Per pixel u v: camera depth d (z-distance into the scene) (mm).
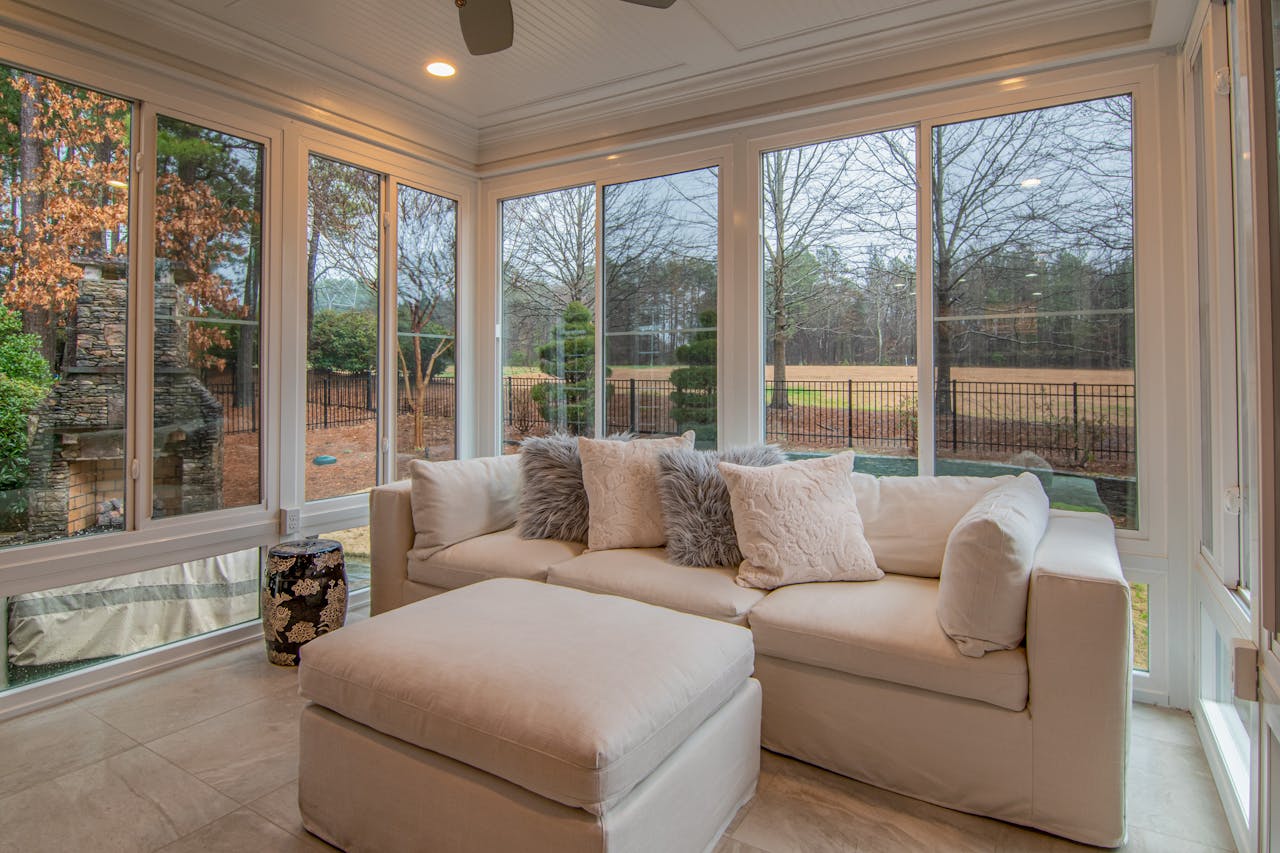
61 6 2332
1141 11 2396
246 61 2879
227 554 2912
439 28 2752
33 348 2338
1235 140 1869
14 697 2320
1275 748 1439
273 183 3014
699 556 2537
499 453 4074
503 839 1397
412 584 2984
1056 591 1718
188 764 2045
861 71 2893
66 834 1715
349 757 1634
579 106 3531
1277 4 1347
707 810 1643
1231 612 1857
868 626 1977
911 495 2576
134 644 2664
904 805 1874
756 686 1922
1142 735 2244
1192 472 2365
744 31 2771
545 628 1812
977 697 1795
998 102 2674
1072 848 1697
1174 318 2402
